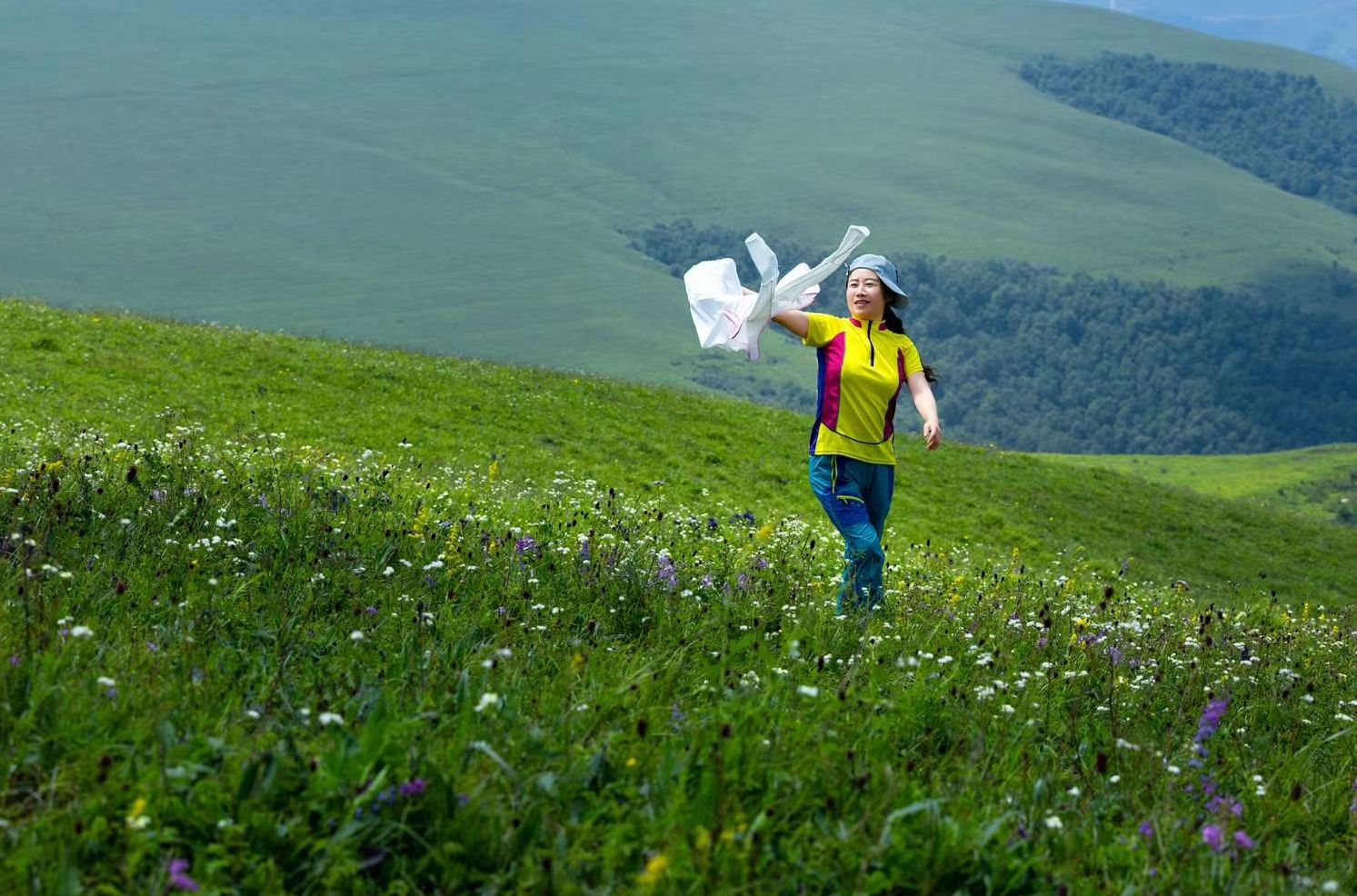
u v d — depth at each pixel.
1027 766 5.95
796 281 10.20
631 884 4.27
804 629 8.12
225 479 11.95
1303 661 10.81
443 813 4.47
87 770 4.57
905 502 33.72
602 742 5.35
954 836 4.59
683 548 12.54
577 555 10.03
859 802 4.93
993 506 35.00
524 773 4.91
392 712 5.37
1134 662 8.86
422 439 29.14
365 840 4.34
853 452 10.27
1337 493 165.75
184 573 7.73
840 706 5.88
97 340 30.41
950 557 21.22
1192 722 7.38
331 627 7.09
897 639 8.60
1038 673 7.71
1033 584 14.30
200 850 4.21
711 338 10.24
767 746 5.23
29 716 4.88
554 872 4.19
